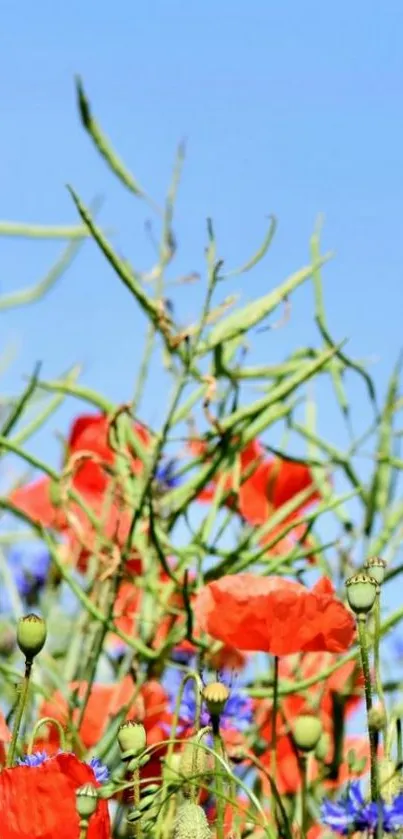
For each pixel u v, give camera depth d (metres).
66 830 0.76
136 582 1.13
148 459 1.17
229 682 1.04
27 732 1.04
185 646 1.15
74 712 1.05
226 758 0.85
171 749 0.87
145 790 0.80
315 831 0.91
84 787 0.73
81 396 1.20
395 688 1.12
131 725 0.79
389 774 0.80
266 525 1.17
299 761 0.90
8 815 0.76
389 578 1.14
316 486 1.20
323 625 0.86
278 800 0.83
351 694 1.09
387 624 1.03
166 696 1.07
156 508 1.16
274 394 1.13
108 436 1.15
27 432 1.25
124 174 1.20
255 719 1.10
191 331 1.12
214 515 1.15
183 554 1.14
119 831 0.95
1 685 1.17
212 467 1.14
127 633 1.20
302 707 1.11
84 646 1.16
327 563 1.21
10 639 1.33
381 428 1.22
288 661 1.13
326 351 1.17
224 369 1.18
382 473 1.21
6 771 0.76
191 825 0.77
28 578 1.36
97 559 1.19
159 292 1.21
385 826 0.76
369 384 1.22
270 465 1.25
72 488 1.16
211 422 1.12
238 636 0.87
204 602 0.87
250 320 1.15
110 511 1.22
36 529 1.26
